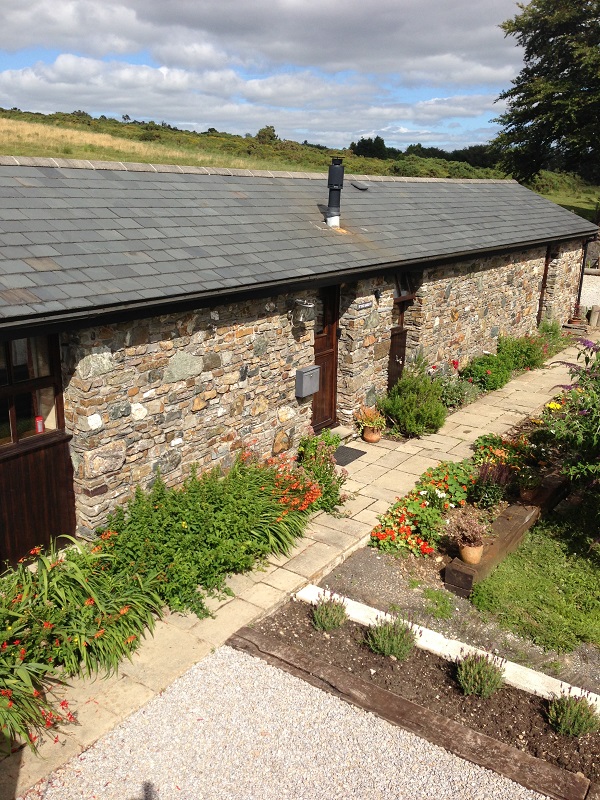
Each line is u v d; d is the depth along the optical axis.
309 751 4.15
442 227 11.47
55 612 4.68
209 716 4.39
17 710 4.09
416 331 10.77
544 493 7.66
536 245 13.67
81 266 5.59
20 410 5.44
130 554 5.55
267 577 6.05
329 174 9.12
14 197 6.28
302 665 4.86
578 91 29.58
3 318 4.50
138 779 3.89
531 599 5.99
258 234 7.91
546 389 12.45
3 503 5.34
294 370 8.02
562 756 4.21
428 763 4.09
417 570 6.46
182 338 6.34
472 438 9.88
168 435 6.41
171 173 8.72
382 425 9.73
